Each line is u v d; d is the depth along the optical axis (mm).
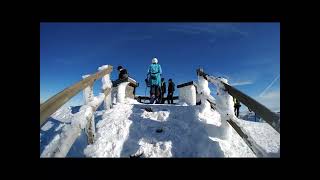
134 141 5391
